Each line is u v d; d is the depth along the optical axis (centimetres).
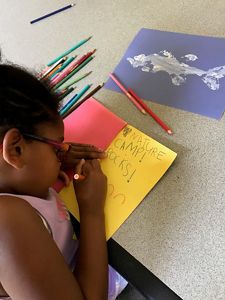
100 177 66
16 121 52
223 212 57
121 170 67
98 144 73
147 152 67
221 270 52
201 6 89
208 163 63
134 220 61
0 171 55
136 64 84
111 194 65
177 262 55
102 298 58
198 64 78
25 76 56
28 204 54
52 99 58
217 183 60
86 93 84
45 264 51
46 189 62
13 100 52
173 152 65
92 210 63
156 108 74
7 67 56
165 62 81
